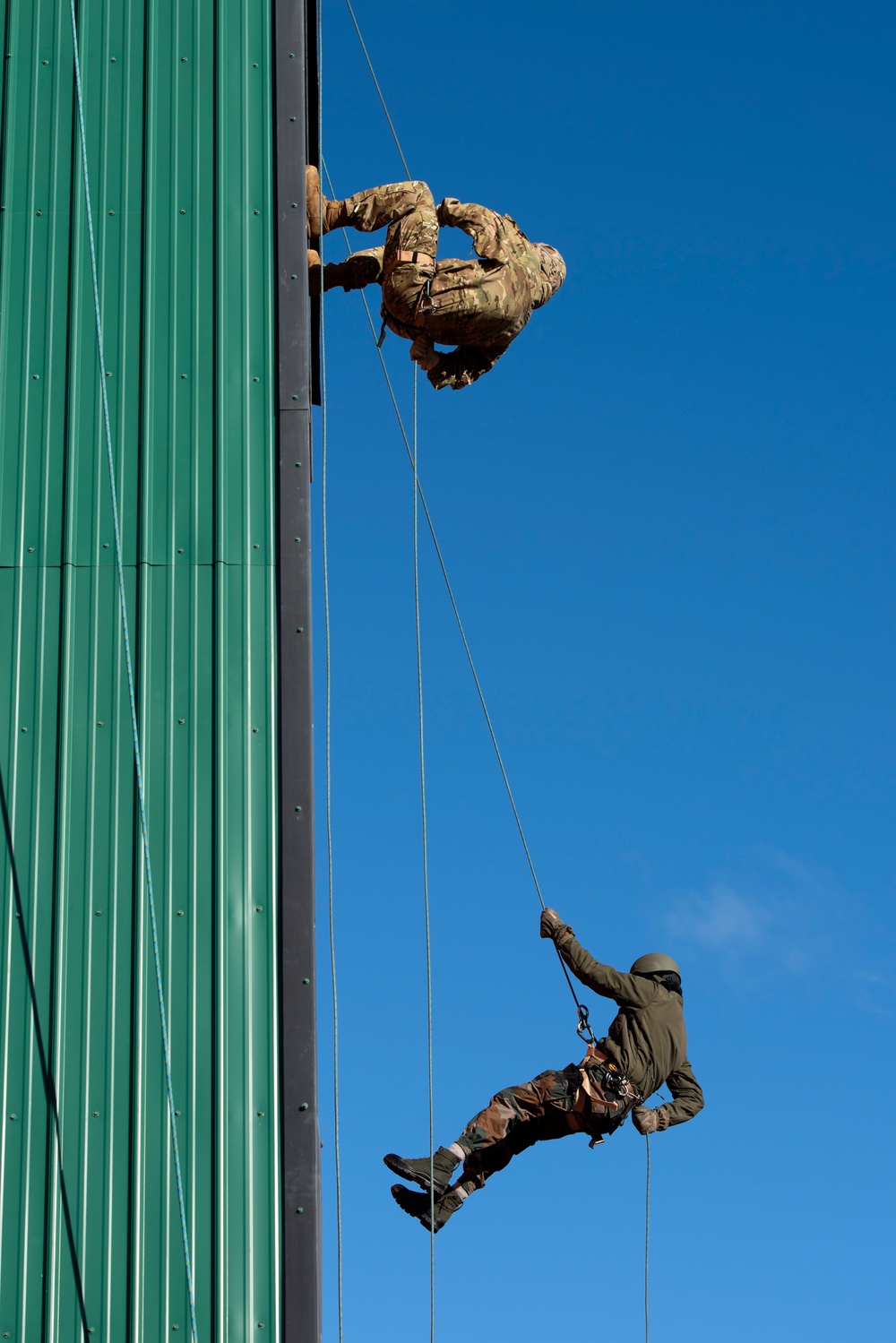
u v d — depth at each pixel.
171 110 8.98
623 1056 9.70
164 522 8.19
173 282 8.64
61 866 7.55
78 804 7.66
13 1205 7.01
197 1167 7.11
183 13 9.19
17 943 7.42
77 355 8.46
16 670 7.89
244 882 7.57
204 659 7.95
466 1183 9.54
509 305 9.92
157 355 8.49
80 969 7.39
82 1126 7.15
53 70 9.03
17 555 8.09
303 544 8.16
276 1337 6.85
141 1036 7.30
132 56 9.09
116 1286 6.91
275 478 8.29
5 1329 6.81
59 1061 7.24
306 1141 7.15
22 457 8.27
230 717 7.85
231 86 9.05
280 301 8.61
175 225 8.75
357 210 9.93
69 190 8.79
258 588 8.08
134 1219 7.01
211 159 8.89
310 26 9.71
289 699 7.86
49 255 8.65
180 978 7.39
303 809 7.68
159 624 8.00
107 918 7.48
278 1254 6.99
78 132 8.87
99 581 8.05
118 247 8.70
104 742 7.78
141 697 7.87
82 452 8.29
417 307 9.77
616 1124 9.70
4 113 8.94
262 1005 7.37
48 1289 6.88
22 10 9.15
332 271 9.99
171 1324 6.85
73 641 7.95
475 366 10.22
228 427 8.37
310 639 7.99
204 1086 7.23
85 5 9.19
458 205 10.16
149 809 7.67
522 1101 9.62
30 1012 7.30
